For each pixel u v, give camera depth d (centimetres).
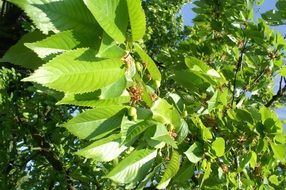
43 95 634
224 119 372
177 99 245
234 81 482
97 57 152
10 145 670
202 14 584
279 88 576
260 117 357
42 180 664
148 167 189
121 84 164
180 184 373
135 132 174
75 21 157
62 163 635
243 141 367
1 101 640
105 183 578
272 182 404
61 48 154
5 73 652
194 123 287
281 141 342
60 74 142
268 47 498
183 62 552
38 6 151
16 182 659
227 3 559
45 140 658
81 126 167
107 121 171
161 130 184
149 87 190
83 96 165
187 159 273
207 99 331
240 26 545
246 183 368
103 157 170
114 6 152
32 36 171
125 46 163
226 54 589
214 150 277
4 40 884
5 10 899
